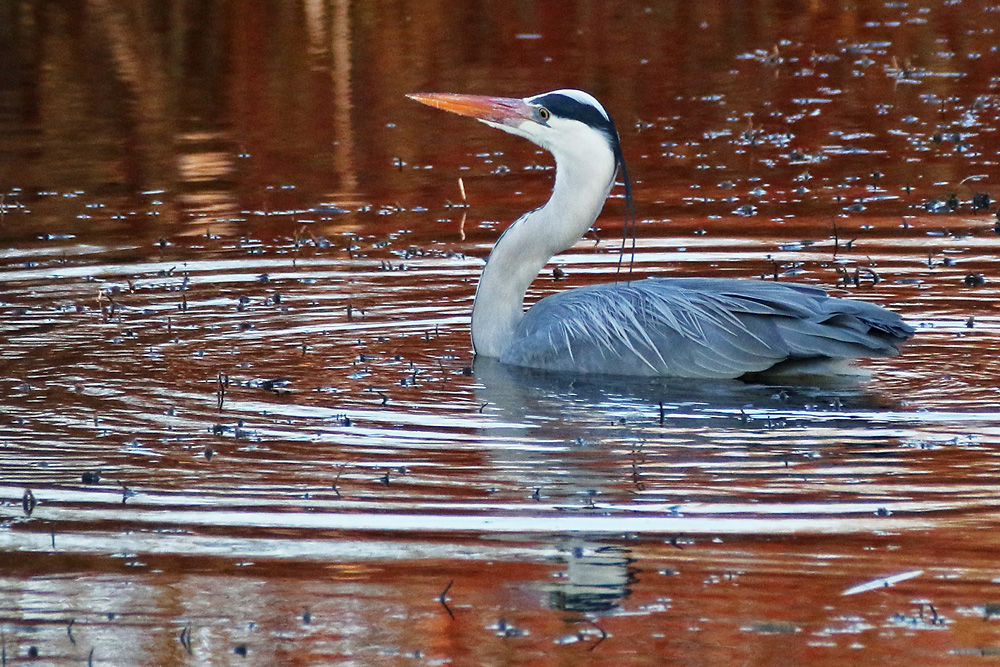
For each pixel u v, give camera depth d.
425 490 10.55
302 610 8.85
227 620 8.73
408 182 21.67
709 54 29.84
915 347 13.91
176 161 22.86
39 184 21.53
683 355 13.23
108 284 16.70
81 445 11.55
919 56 29.17
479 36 31.83
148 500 10.46
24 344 14.39
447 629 8.60
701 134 23.84
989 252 17.22
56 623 8.77
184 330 14.92
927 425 11.80
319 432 11.84
